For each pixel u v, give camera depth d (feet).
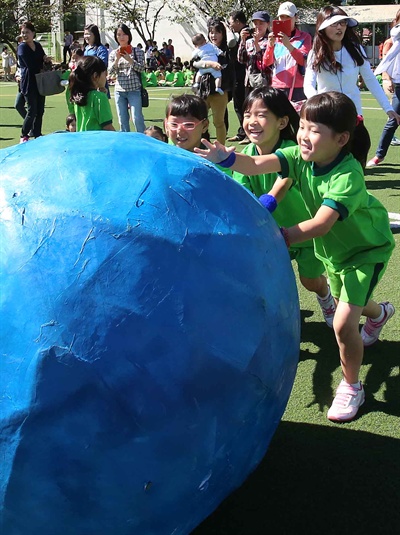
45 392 5.57
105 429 5.63
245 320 6.20
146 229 5.93
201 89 28.43
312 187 9.78
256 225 6.73
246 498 8.20
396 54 26.16
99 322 5.63
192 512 6.35
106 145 6.50
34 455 5.64
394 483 8.46
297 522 7.80
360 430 9.64
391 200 21.83
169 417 5.78
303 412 10.15
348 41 19.49
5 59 94.12
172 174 6.39
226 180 6.86
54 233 5.82
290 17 22.97
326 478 8.55
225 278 6.13
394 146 32.37
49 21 116.06
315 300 14.43
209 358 5.92
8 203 6.01
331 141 9.12
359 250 10.00
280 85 23.66
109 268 5.74
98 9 108.58
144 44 100.63
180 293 5.85
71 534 5.94
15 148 6.79
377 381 11.02
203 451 6.06
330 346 12.29
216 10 91.20
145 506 6.00
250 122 11.60
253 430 6.55
